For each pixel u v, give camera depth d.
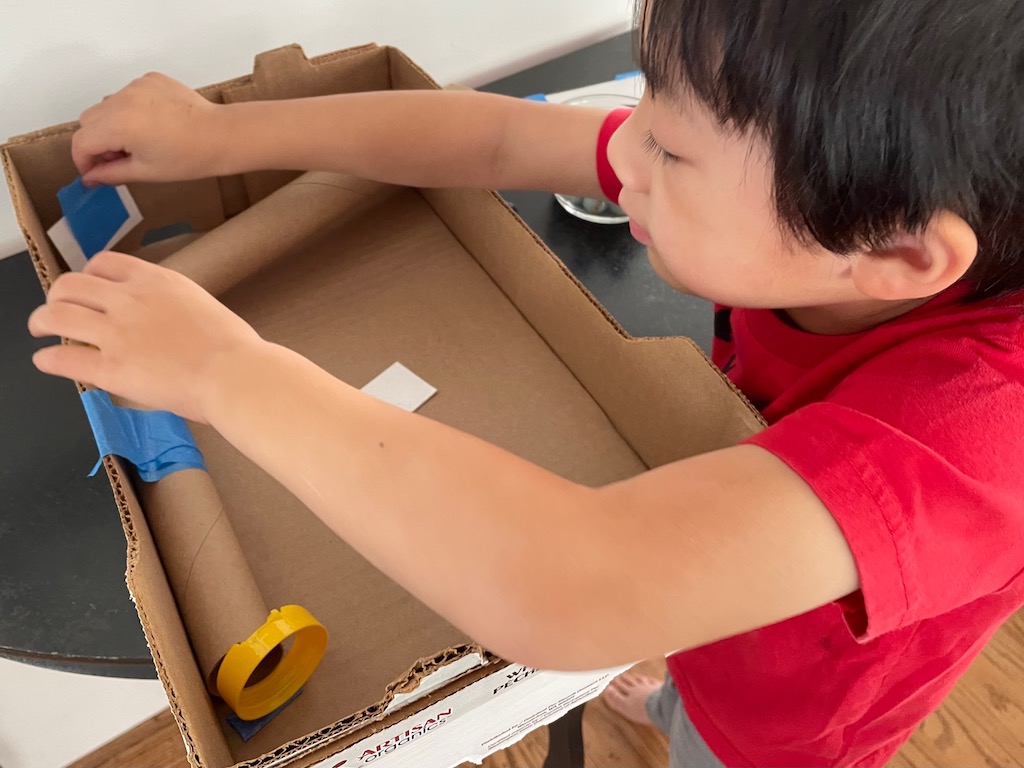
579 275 0.73
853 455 0.37
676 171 0.41
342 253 0.70
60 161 0.62
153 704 1.06
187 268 0.61
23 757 1.02
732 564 0.36
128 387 0.44
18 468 0.60
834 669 0.57
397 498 0.38
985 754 1.06
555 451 0.61
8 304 0.69
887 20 0.31
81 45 0.67
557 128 0.65
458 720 0.48
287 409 0.40
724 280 0.43
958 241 0.36
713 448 0.51
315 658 0.49
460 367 0.64
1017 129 0.34
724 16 0.34
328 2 0.76
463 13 0.85
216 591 0.49
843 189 0.35
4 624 0.53
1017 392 0.40
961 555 0.38
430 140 0.65
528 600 0.35
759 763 0.68
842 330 0.51
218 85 0.66
